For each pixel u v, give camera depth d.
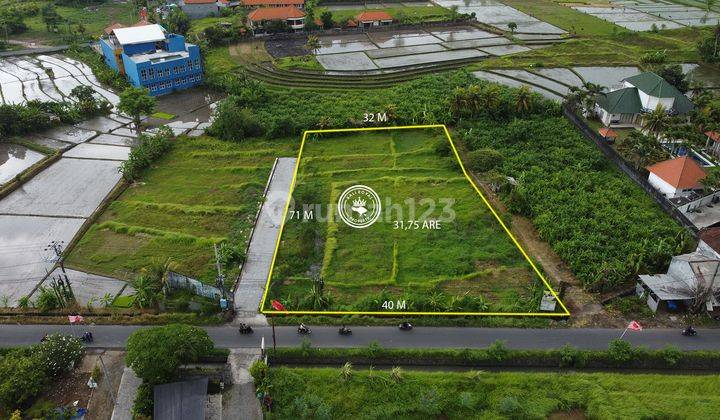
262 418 46.16
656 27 169.88
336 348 52.94
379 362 52.22
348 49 152.12
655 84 102.81
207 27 160.88
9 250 69.50
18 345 54.09
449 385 48.53
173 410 44.03
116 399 47.88
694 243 66.44
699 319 56.84
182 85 127.50
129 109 102.62
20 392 47.19
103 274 65.00
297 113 108.25
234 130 99.00
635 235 68.50
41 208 79.31
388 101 112.81
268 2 183.25
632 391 47.88
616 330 55.41
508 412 45.97
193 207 77.81
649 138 84.25
